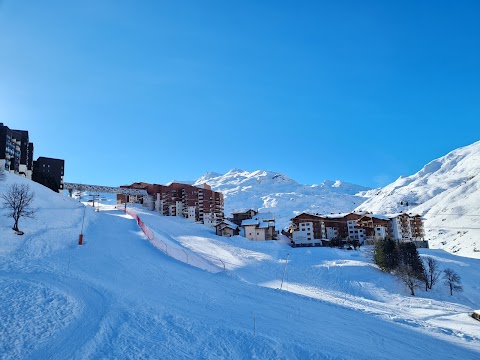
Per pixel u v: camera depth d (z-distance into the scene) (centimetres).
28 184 8056
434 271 7481
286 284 5434
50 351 1619
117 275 3384
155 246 5206
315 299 3180
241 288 3331
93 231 6022
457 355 1950
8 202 5800
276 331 2048
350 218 12950
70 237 5219
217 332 1947
